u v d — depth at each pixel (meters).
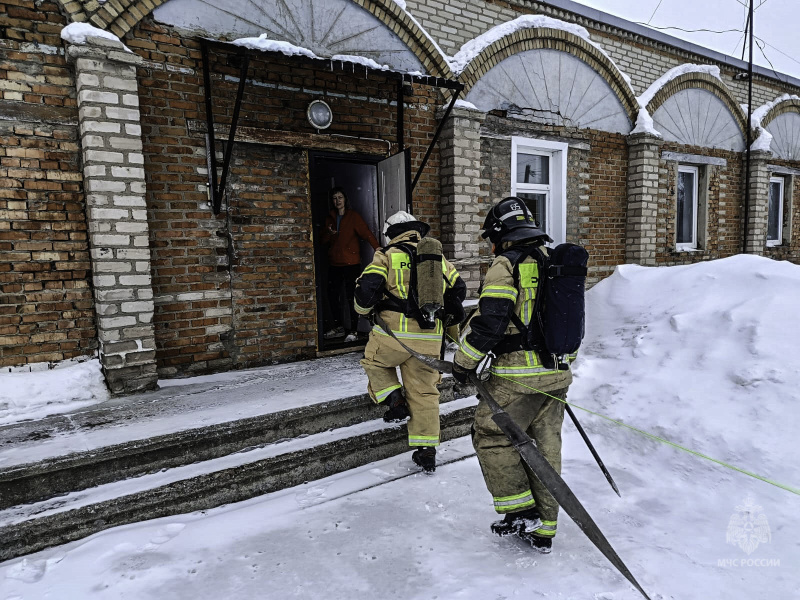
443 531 2.64
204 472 2.96
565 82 6.95
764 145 9.45
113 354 3.88
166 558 2.44
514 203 2.63
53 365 3.88
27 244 3.74
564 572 2.27
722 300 4.15
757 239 9.75
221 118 4.51
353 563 2.38
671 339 4.05
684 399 3.47
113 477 2.87
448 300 3.32
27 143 3.71
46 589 2.22
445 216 6.00
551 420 2.51
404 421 3.73
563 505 2.04
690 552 2.38
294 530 2.68
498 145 6.41
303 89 4.91
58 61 3.78
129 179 3.90
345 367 4.70
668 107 8.20
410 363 3.23
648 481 3.07
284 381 4.22
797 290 3.86
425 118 5.80
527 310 2.41
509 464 2.43
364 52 5.27
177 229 4.37
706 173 8.98
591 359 4.30
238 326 4.71
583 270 2.39
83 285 3.96
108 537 2.59
